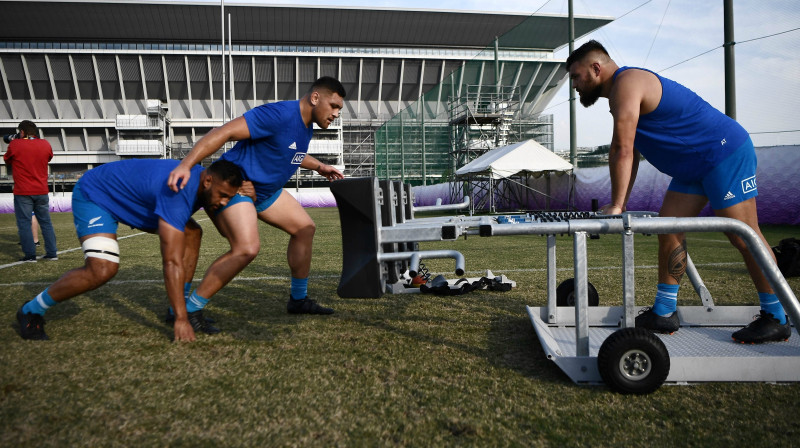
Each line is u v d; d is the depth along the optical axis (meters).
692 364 1.88
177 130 67.19
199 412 1.63
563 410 1.64
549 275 2.66
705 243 7.36
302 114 2.49
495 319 2.89
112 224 2.45
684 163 2.25
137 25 64.25
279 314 3.08
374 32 69.19
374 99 72.06
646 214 2.23
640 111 2.19
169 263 2.41
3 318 2.96
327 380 1.91
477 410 1.64
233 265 2.55
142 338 2.51
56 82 64.25
